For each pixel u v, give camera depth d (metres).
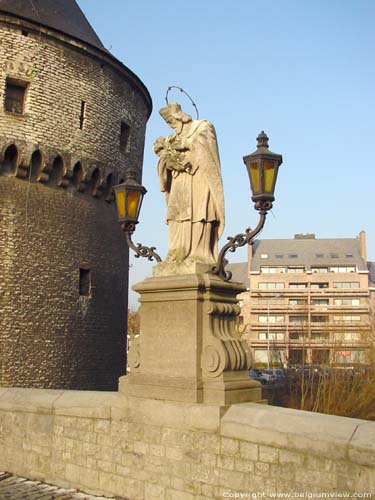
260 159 6.32
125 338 23.78
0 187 19.08
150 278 7.35
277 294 71.56
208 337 6.69
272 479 5.72
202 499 6.27
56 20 21.45
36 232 19.70
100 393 7.90
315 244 77.56
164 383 6.89
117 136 22.70
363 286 72.38
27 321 19.02
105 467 7.38
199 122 7.44
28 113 19.44
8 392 9.20
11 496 7.43
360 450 5.09
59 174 20.47
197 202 7.33
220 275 7.00
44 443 8.28
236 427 6.08
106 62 21.98
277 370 34.53
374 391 19.92
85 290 21.47
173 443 6.64
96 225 21.92
